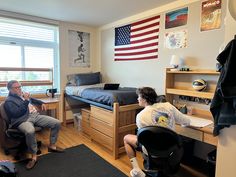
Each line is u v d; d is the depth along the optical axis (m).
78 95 3.58
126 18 3.77
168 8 2.97
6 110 2.52
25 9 3.29
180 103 2.80
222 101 1.43
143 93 1.92
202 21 2.55
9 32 3.59
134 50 3.64
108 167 2.43
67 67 4.27
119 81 4.09
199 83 2.44
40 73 3.96
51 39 4.11
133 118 2.90
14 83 2.61
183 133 2.16
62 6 3.13
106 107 2.86
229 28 1.46
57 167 2.40
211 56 2.47
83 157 2.68
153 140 1.64
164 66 3.10
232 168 1.50
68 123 4.34
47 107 3.37
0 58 3.52
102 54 4.54
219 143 1.56
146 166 1.82
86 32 4.50
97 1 2.89
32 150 2.47
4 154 2.75
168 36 3.00
